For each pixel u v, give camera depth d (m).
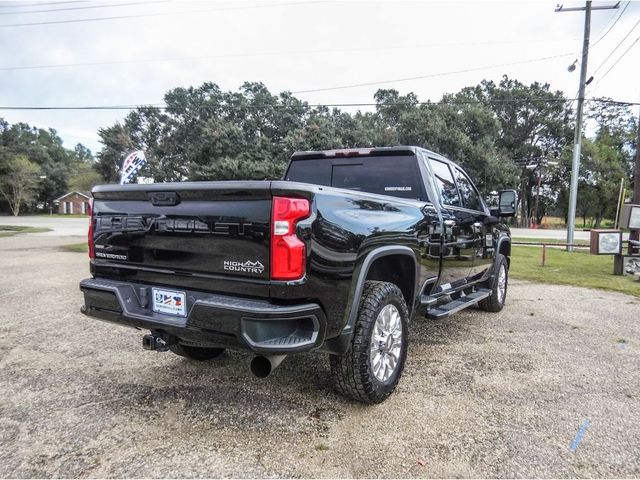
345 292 2.54
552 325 5.16
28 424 2.66
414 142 34.03
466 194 4.80
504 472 2.21
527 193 52.59
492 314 5.73
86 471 2.18
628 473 2.22
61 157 94.81
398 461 2.30
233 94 43.53
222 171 31.84
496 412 2.87
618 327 5.10
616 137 49.91
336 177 4.28
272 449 2.40
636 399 3.11
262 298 2.29
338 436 2.54
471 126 38.88
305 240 2.27
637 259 9.19
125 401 2.98
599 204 47.41
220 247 2.39
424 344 4.37
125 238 2.84
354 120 35.56
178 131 44.28
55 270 9.38
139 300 2.77
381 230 2.86
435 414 2.83
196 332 2.39
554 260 12.11
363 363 2.72
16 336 4.51
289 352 2.21
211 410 2.85
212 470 2.20
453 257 4.12
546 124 46.44
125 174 13.29
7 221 41.16
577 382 3.41
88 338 4.44
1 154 61.09
